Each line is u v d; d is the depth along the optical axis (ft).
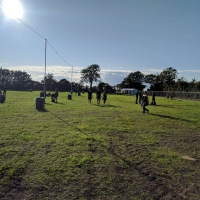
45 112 47.26
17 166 15.17
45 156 17.53
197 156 19.51
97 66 374.63
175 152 20.35
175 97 171.63
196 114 53.01
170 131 30.68
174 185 13.43
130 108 64.44
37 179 13.38
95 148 20.40
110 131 28.71
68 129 28.73
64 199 11.30
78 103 77.92
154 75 406.62
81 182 13.24
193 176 14.90
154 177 14.46
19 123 32.24
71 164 15.93
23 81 331.16
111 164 16.42
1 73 355.56
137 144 22.67
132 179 14.02
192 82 220.02
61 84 305.12
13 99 87.04
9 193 11.75
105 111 53.98
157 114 50.90
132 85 410.52
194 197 12.07
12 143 21.04
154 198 11.78
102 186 12.85
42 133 25.82
